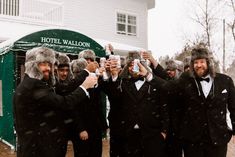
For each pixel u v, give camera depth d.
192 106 4.71
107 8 20.22
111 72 5.43
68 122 5.39
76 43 9.83
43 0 16.66
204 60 4.61
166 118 5.21
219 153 4.61
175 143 5.59
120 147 5.51
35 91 3.86
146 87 5.24
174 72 6.41
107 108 10.96
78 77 5.22
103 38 20.00
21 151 3.93
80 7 18.97
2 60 10.07
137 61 5.17
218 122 4.61
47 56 4.00
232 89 4.78
